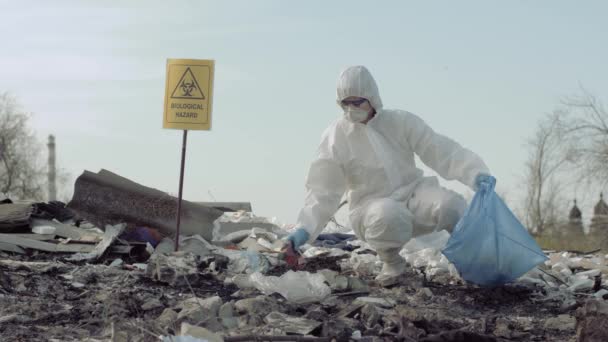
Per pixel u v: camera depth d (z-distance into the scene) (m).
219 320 5.09
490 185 6.63
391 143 6.96
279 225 12.39
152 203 9.81
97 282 6.96
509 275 6.64
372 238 6.87
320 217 6.84
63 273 7.38
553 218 31.86
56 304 5.82
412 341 4.79
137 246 8.83
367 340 4.85
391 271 7.09
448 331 4.86
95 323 5.21
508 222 6.61
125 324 4.68
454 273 7.45
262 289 6.25
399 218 6.72
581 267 9.29
